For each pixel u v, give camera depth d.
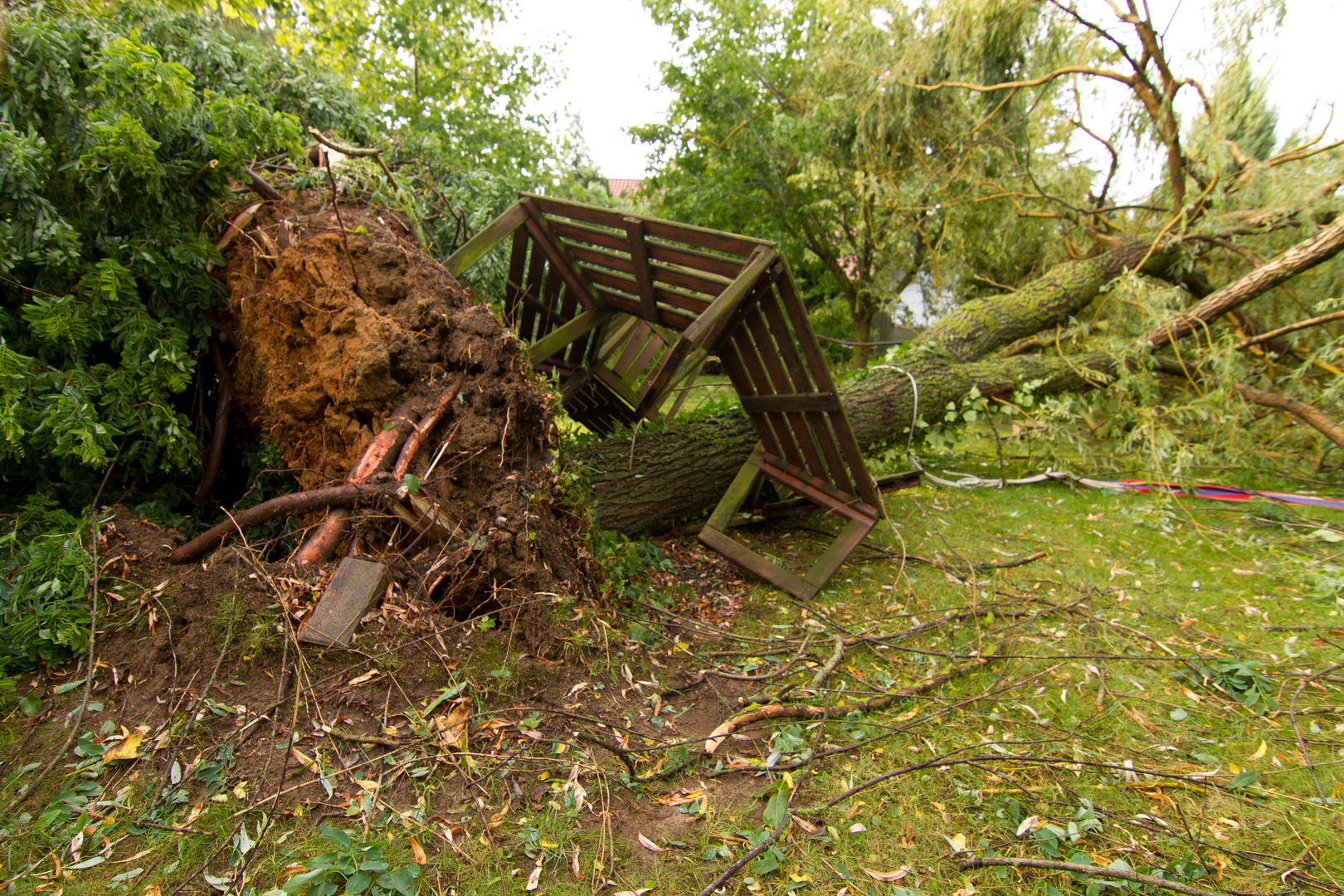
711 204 10.93
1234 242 5.86
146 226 2.98
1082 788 2.07
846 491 3.83
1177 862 1.76
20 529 2.63
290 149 3.32
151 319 2.96
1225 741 2.32
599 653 2.52
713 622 3.23
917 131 8.00
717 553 3.86
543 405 2.85
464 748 2.02
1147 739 2.33
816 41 9.62
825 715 2.34
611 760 2.11
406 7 9.08
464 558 2.43
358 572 2.30
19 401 2.54
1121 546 4.10
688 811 1.95
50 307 2.63
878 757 2.22
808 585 3.49
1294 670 2.73
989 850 1.82
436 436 2.68
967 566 3.85
